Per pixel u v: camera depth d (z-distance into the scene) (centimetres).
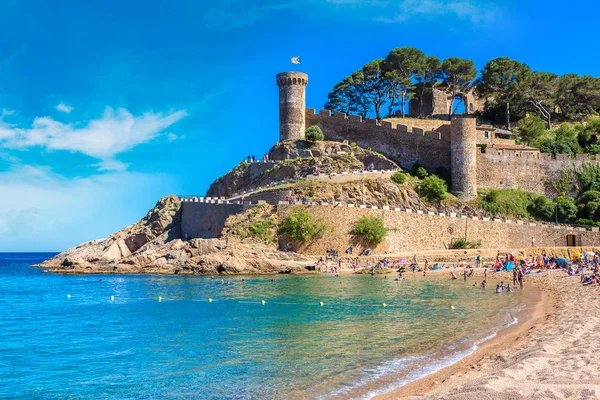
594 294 4125
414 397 1745
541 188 11019
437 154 11094
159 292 5912
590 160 11106
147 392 2239
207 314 4288
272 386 2186
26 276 9238
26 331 3772
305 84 12719
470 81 13925
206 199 10656
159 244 10306
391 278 6875
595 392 1542
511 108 13700
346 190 9612
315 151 11569
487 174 10812
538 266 7212
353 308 4347
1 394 2295
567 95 13950
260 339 3191
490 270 7256
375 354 2636
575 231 9412
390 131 11631
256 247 8062
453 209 10006
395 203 9700
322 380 2228
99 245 11169
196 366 2603
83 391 2302
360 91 14538
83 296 5906
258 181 11744
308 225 8156
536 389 1599
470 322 3447
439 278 6806
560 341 2364
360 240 8369
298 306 4566
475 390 1647
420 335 3078
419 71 13825
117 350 3069
